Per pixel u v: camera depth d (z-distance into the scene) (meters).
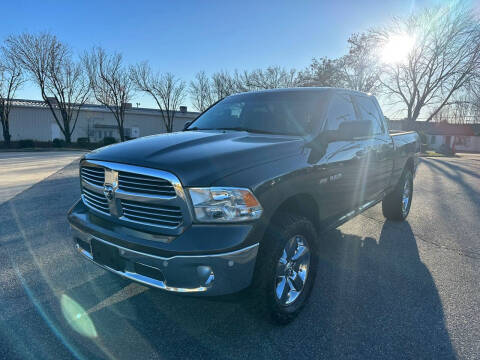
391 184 4.59
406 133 5.31
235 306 2.71
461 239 4.39
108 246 2.22
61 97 31.91
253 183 2.01
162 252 1.94
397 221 5.21
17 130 32.06
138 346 2.21
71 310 2.65
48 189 7.38
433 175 11.24
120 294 2.89
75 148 29.73
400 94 31.53
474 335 2.35
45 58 30.48
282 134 2.96
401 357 2.12
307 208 2.71
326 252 3.89
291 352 2.16
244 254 1.95
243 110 3.51
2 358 2.09
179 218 1.97
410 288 3.03
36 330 2.39
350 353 2.15
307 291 2.61
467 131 49.69
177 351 2.17
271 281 2.17
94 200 2.48
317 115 3.06
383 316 2.58
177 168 1.95
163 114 39.84
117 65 33.97
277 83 36.12
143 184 2.05
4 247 3.92
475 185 9.04
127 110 38.38
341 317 2.56
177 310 2.65
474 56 27.11
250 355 2.13
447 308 2.70
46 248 3.89
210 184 1.93
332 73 30.94
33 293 2.90
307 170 2.46
